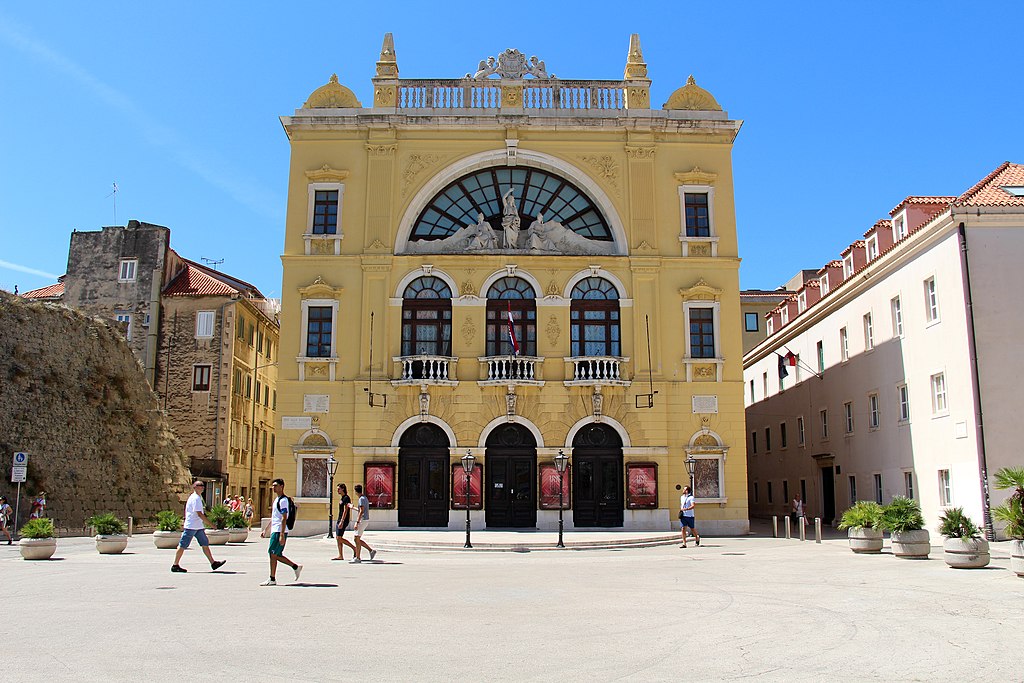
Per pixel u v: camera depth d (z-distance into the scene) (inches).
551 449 1252.5
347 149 1338.6
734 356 1288.1
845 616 479.8
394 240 1311.5
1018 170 1185.4
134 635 409.1
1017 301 1021.8
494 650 379.9
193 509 724.0
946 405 1071.6
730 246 1317.7
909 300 1178.6
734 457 1262.3
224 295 1765.5
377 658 360.8
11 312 1288.1
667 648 386.6
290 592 580.7
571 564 823.1
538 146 1342.3
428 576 701.3
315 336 1289.4
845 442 1409.9
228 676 325.4
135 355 1651.1
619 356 1277.1
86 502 1342.3
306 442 1258.0
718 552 960.9
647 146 1339.8
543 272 1304.1
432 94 1366.9
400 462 1258.0
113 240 1792.6
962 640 407.2
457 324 1285.7
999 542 962.1
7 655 360.8
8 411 1235.2
